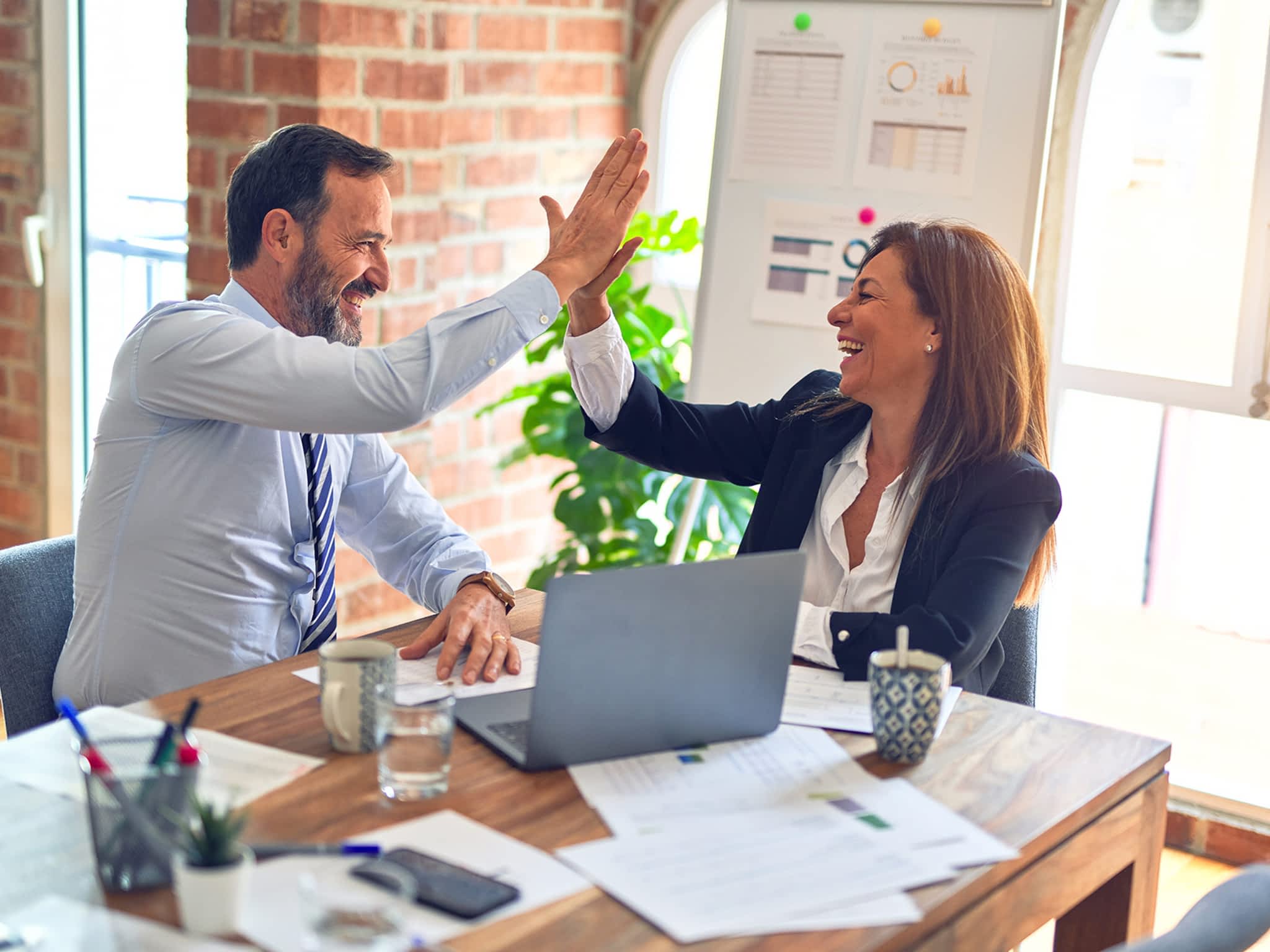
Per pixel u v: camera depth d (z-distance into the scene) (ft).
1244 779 10.29
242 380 5.72
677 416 6.93
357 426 5.77
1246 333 9.28
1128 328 10.94
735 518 10.49
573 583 4.13
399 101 9.77
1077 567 13.34
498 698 4.93
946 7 8.74
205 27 9.52
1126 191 10.69
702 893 3.59
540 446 10.68
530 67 10.96
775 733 4.77
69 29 11.22
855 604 6.15
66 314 11.76
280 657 6.35
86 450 12.07
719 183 9.57
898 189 8.98
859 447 6.42
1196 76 10.25
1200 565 12.76
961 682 5.95
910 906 3.59
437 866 3.63
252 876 3.53
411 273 10.12
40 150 11.51
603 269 6.28
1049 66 8.47
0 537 12.41
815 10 9.18
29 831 3.82
